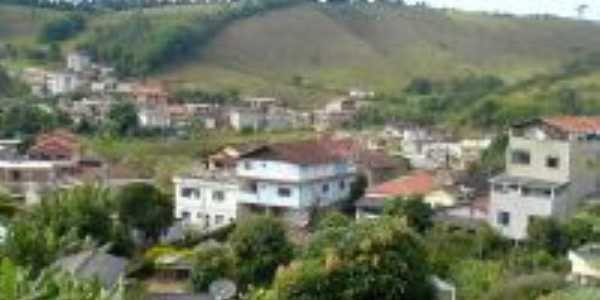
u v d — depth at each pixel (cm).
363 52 17900
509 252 4938
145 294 3538
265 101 14375
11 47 16588
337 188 6750
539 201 5506
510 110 11769
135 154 9588
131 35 17288
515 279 3803
